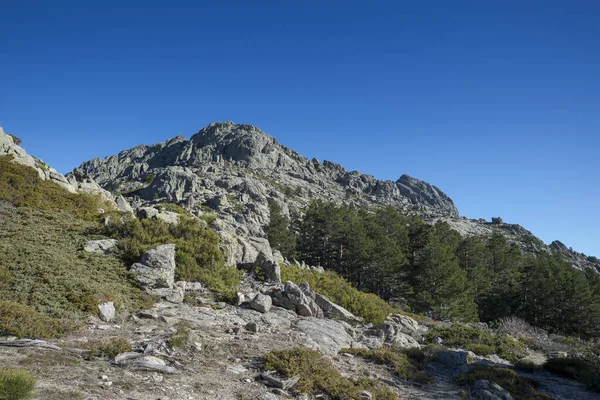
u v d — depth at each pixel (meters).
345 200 162.12
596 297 48.84
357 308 22.58
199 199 98.38
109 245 17.80
